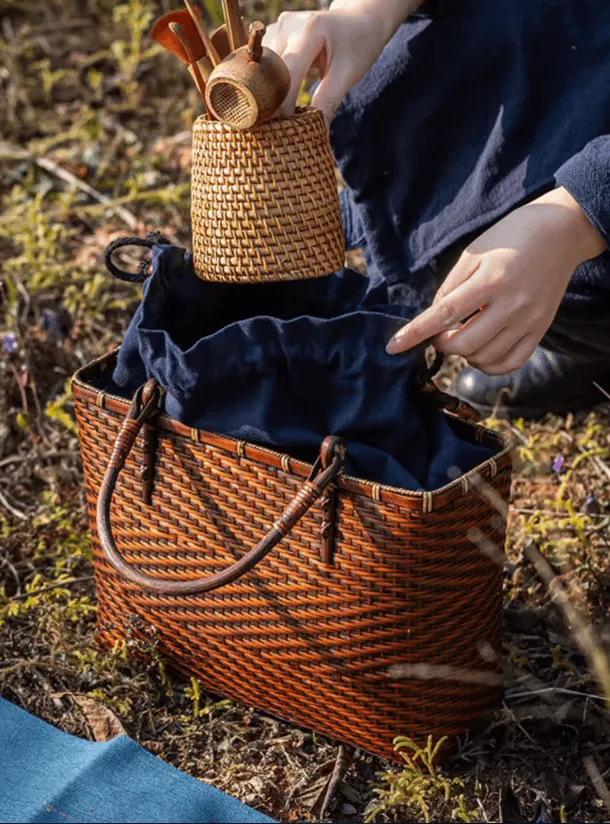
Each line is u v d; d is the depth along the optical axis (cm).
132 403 140
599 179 129
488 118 162
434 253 167
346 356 131
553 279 131
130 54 334
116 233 263
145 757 138
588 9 154
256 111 126
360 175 172
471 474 128
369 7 152
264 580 140
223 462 137
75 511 194
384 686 138
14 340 213
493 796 140
